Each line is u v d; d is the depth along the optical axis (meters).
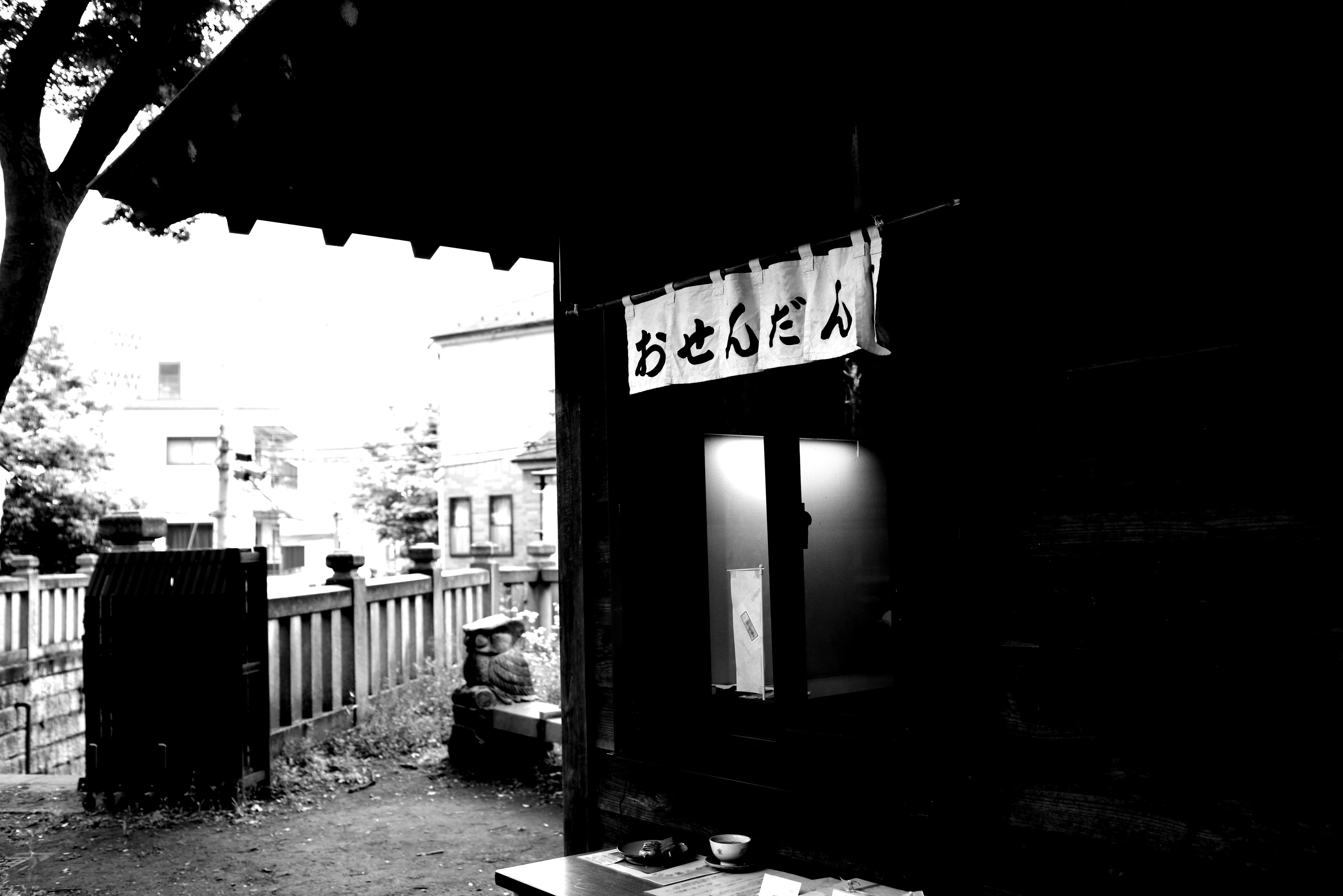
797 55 3.87
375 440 35.78
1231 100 2.72
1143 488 2.89
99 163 8.02
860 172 3.61
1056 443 3.08
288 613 8.80
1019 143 3.19
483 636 8.99
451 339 32.56
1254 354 2.67
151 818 7.48
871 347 3.34
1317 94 2.56
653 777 4.61
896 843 3.52
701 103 4.32
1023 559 3.15
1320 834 2.53
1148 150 2.89
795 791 3.91
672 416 4.86
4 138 7.54
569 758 5.07
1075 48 3.05
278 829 7.30
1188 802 2.77
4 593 13.36
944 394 3.35
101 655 7.91
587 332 5.00
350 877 6.25
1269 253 2.64
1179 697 2.80
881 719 3.93
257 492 41.19
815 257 3.64
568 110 4.44
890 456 3.50
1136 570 2.89
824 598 4.91
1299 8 2.59
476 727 8.80
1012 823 3.16
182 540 38.84
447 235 5.77
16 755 13.30
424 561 11.65
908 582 3.42
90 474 23.16
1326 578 2.53
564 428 5.13
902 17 3.50
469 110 4.38
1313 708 2.55
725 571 4.90
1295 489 2.59
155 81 8.12
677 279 4.47
